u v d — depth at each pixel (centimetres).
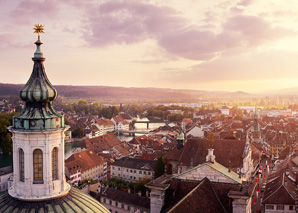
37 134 2880
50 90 2969
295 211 10025
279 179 11412
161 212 5719
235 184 5722
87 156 17088
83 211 2972
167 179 6172
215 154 12200
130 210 10662
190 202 4788
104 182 14075
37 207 2844
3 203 2927
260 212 11100
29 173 2914
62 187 3056
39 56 2970
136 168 15950
